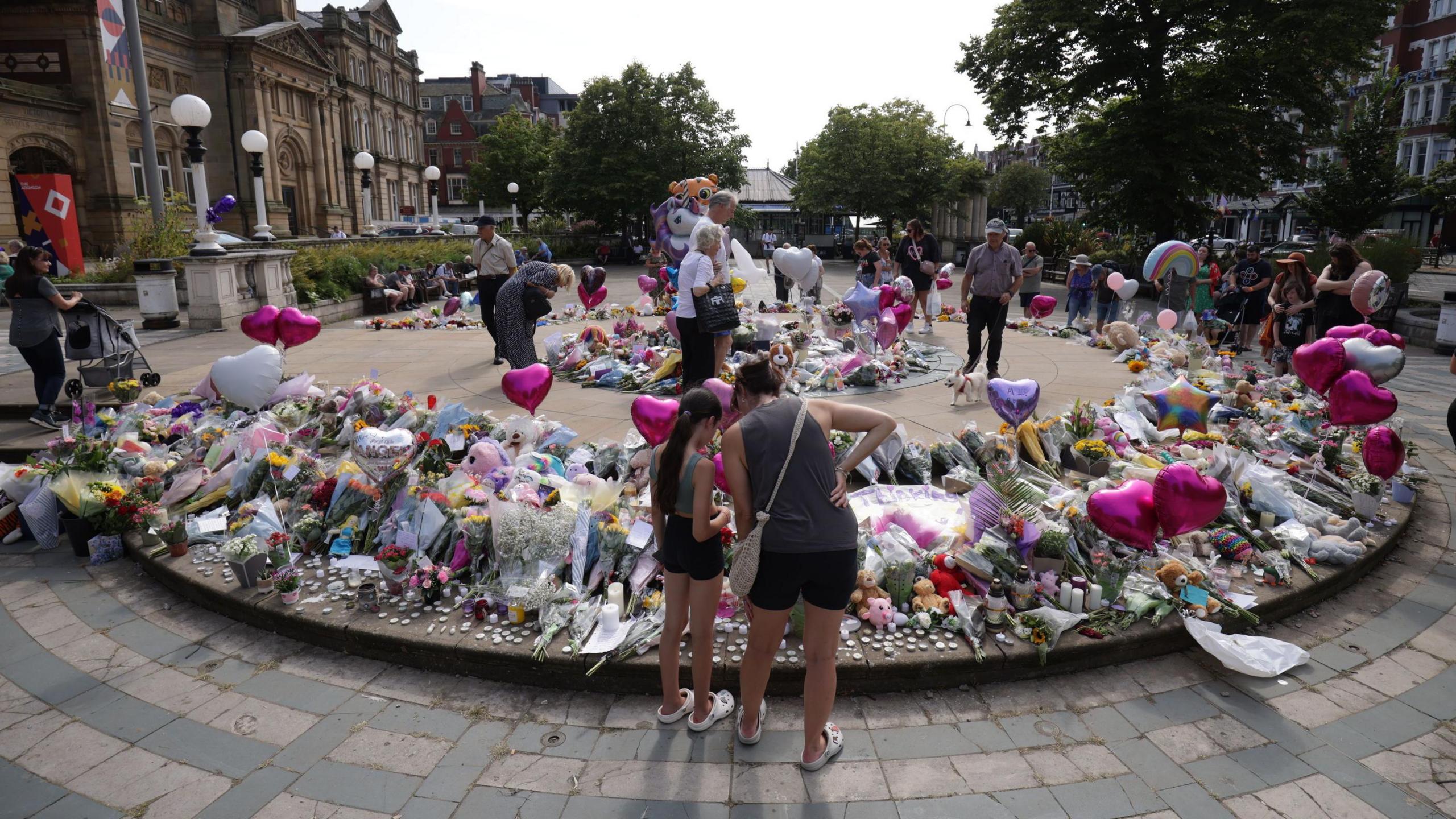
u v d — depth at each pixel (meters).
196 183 12.82
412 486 4.45
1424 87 41.84
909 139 41.62
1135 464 5.21
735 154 40.38
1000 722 3.25
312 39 39.34
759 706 3.02
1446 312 12.81
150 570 4.63
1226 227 61.41
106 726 3.26
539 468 4.96
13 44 26.03
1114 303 13.44
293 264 15.45
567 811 2.76
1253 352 12.19
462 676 3.60
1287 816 2.74
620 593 3.75
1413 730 3.21
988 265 8.11
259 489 5.09
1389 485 5.59
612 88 38.56
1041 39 24.30
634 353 9.21
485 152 51.19
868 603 3.73
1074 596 3.71
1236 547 4.34
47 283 6.93
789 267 10.64
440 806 2.80
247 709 3.37
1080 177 28.20
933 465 5.56
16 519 5.21
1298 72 21.72
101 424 6.35
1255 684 3.53
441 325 13.75
